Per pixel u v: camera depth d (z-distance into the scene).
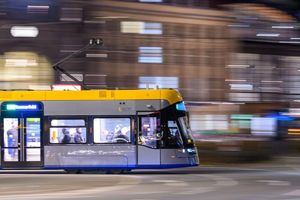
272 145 53.44
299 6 134.00
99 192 22.83
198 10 105.00
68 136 32.72
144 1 100.44
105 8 97.56
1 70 92.81
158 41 101.56
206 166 44.03
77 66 95.25
